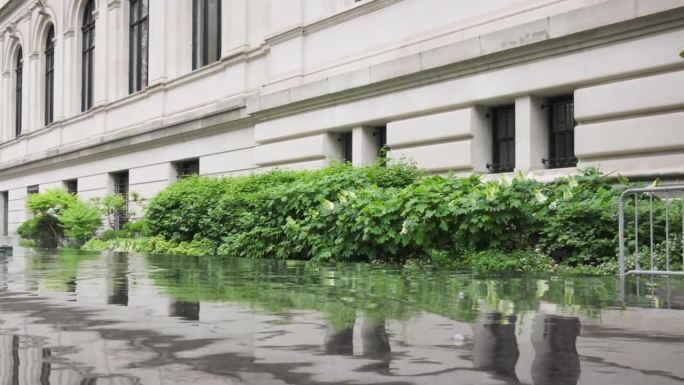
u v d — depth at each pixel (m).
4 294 5.75
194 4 22.16
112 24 26.86
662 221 7.98
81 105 30.69
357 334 3.57
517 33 11.12
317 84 15.25
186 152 21.34
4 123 39.75
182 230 16.39
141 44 25.58
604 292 5.74
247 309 4.63
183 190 17.12
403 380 2.55
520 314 4.34
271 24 17.31
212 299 5.26
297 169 16.25
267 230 12.59
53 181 32.12
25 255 14.51
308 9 16.25
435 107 12.73
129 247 17.47
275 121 16.88
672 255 7.61
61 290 6.10
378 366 2.79
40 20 34.44
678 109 9.34
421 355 3.01
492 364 2.83
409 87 13.28
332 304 4.90
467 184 10.20
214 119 19.47
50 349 3.18
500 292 5.74
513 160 12.06
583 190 9.38
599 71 10.16
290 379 2.57
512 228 9.36
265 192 13.23
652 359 2.94
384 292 5.76
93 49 29.52
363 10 14.56
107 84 27.25
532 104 11.33
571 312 4.43
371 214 10.16
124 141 24.75
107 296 5.55
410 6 13.53
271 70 17.25
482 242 9.49
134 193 22.39
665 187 6.82
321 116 15.45
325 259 11.04
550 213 9.15
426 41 13.12
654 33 9.53
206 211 15.92
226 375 2.64
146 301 5.16
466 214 9.32
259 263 10.47
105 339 3.45
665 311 4.47
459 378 2.59
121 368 2.77
